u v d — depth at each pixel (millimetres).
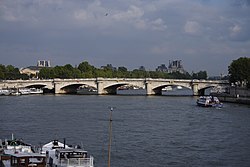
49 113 162500
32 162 65312
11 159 66125
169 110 182000
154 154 88438
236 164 81062
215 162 82312
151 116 157375
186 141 103562
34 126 125875
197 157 86188
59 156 68188
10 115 153750
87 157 71125
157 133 115500
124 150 91875
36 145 93312
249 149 94000
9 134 110750
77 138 105875
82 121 139000
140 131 118812
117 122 138000
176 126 130000
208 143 100938
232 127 127812
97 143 99375
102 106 195625
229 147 96375
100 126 127375
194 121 143000
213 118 152000
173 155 87812
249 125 132375
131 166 78625
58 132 114875
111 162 80938
